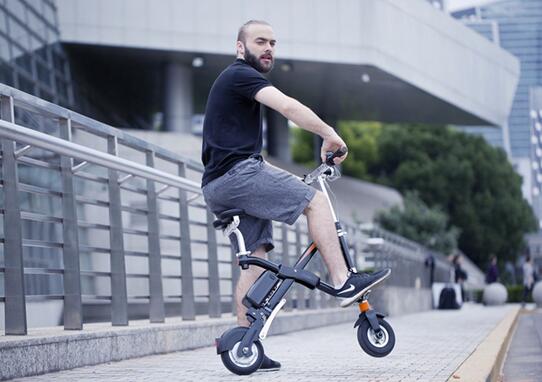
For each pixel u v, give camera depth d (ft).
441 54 132.57
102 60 114.01
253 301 16.11
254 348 16.20
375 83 129.39
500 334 31.89
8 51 82.74
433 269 86.33
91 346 18.71
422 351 22.79
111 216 21.67
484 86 144.15
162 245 81.20
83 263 69.05
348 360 19.63
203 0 110.01
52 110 18.58
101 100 121.49
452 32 135.13
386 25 119.14
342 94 138.62
